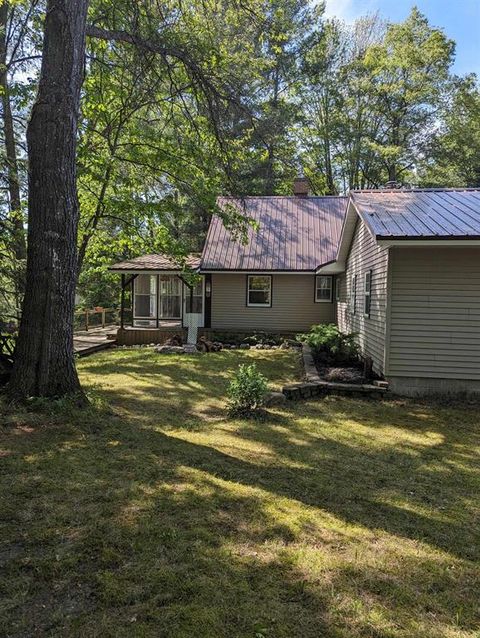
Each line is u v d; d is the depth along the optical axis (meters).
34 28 9.24
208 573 2.65
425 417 6.74
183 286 17.20
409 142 28.91
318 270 14.88
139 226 13.47
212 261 16.73
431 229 7.22
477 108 27.84
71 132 6.24
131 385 8.71
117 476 4.08
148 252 14.55
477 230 7.08
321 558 2.86
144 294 17.86
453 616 2.36
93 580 2.56
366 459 4.92
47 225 6.13
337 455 5.00
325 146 29.23
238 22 9.58
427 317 7.89
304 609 2.37
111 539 3.00
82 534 3.06
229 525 3.25
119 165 12.17
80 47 6.28
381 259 8.56
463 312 7.79
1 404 5.96
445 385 7.92
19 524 3.18
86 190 12.26
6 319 7.31
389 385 8.07
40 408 5.90
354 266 12.35
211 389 8.52
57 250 6.19
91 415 5.96
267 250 17.25
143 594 2.45
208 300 17.03
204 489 3.86
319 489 4.00
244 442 5.32
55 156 6.12
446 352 7.87
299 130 24.44
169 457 4.64
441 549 3.05
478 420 6.64
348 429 6.05
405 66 27.38
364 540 3.13
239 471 4.35
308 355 11.33
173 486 3.90
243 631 2.19
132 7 8.38
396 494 3.98
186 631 2.18
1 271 7.22
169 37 8.59
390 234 7.00
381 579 2.67
